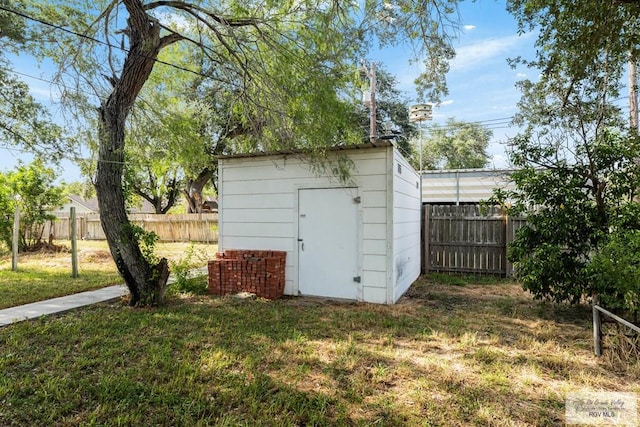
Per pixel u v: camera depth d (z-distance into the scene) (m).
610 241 4.32
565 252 5.11
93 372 3.29
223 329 4.55
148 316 5.07
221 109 8.48
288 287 6.58
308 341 4.13
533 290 5.19
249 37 5.95
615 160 4.85
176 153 6.70
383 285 5.93
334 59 5.01
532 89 5.26
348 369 3.40
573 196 4.95
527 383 3.14
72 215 8.38
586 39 3.84
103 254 12.00
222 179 7.20
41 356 3.62
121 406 2.72
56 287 7.14
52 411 2.64
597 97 4.85
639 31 3.88
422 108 9.54
